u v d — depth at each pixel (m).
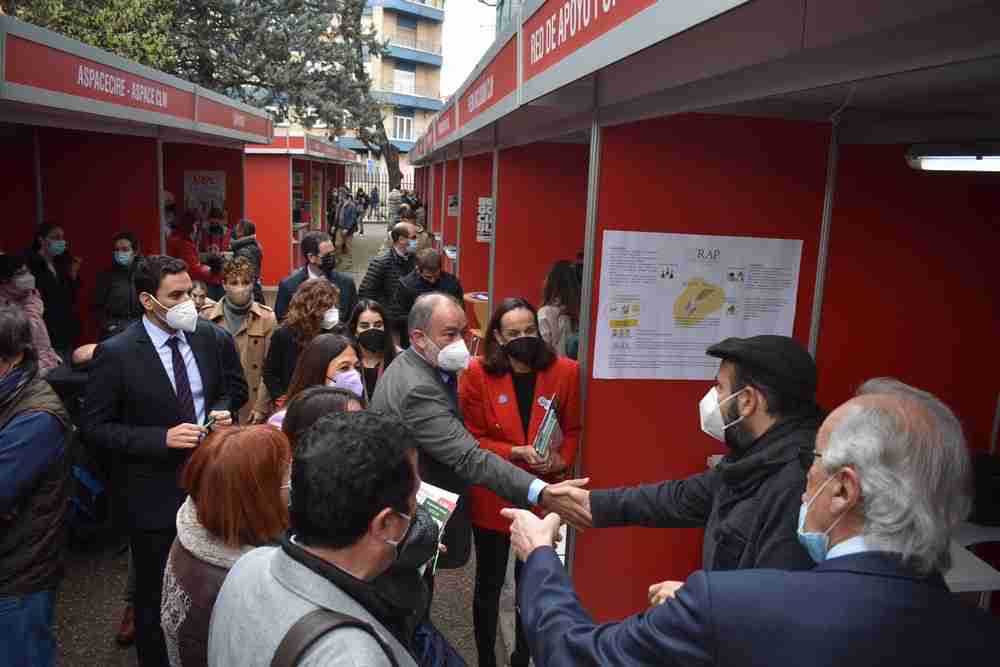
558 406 3.11
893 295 3.28
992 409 3.43
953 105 2.71
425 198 21.27
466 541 2.92
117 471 3.00
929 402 1.25
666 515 2.27
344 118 22.89
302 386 3.02
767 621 1.14
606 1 2.27
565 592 1.56
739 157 3.10
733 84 2.38
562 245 7.09
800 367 1.81
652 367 3.19
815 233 3.19
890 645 1.09
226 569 1.78
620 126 3.04
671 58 2.62
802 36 1.99
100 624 3.80
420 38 59.12
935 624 1.11
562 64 2.77
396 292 6.26
